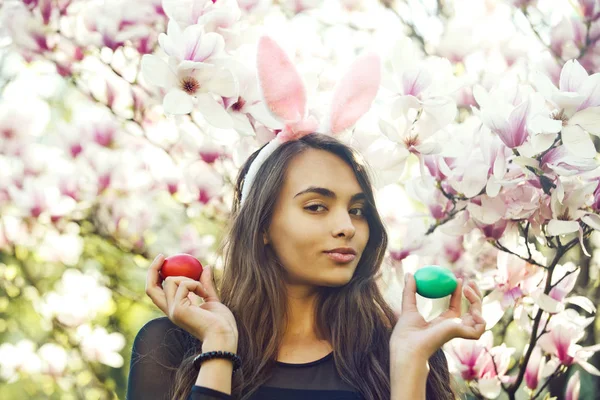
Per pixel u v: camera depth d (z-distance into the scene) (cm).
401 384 227
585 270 353
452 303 239
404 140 261
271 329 243
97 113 388
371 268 255
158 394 244
